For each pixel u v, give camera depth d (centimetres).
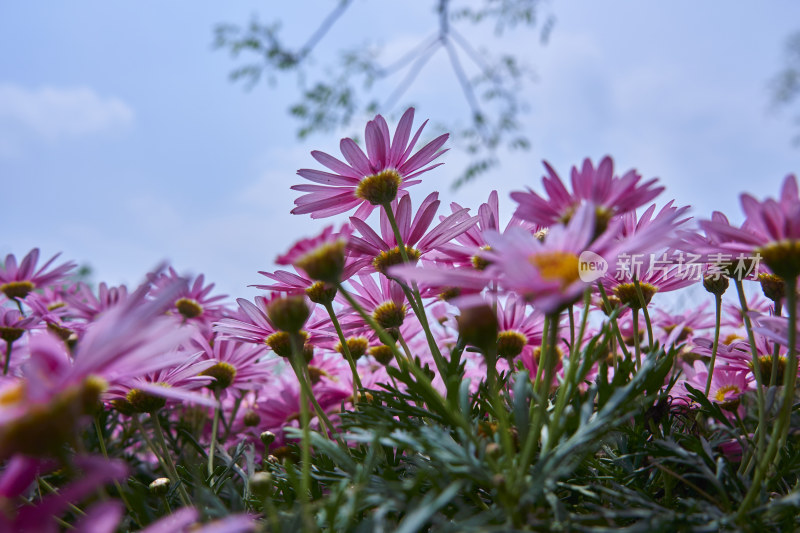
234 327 29
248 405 44
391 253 27
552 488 19
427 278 17
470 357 37
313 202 28
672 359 22
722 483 22
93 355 14
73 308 44
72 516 28
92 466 15
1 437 14
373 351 35
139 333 15
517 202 20
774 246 18
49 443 14
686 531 18
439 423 24
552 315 18
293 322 20
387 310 30
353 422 26
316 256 20
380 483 20
